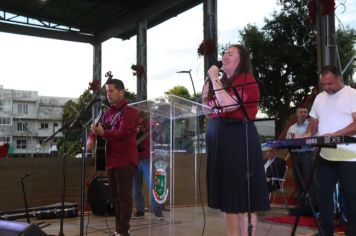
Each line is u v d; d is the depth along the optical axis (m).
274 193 6.32
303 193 3.01
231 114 2.34
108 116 4.06
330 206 3.46
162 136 3.69
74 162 6.12
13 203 5.70
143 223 5.08
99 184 5.77
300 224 4.78
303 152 4.42
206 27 8.42
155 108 3.64
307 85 8.78
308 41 8.38
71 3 11.05
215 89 2.32
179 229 4.64
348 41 7.27
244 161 2.31
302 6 8.77
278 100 8.91
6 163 5.70
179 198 6.60
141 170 5.45
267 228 4.66
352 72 6.84
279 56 8.88
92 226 4.92
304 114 5.43
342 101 3.39
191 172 6.73
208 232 4.46
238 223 2.42
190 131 4.35
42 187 5.95
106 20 12.18
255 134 2.36
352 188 3.28
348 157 3.27
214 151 2.38
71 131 3.81
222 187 2.34
